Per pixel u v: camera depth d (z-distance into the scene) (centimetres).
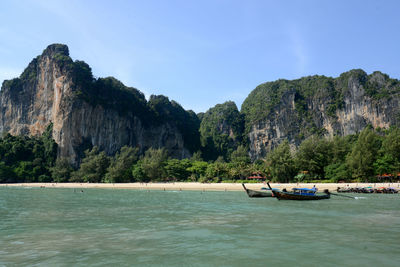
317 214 2728
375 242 1566
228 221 2320
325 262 1217
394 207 3312
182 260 1249
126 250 1416
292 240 1616
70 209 3300
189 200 4653
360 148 8081
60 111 17625
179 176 13212
